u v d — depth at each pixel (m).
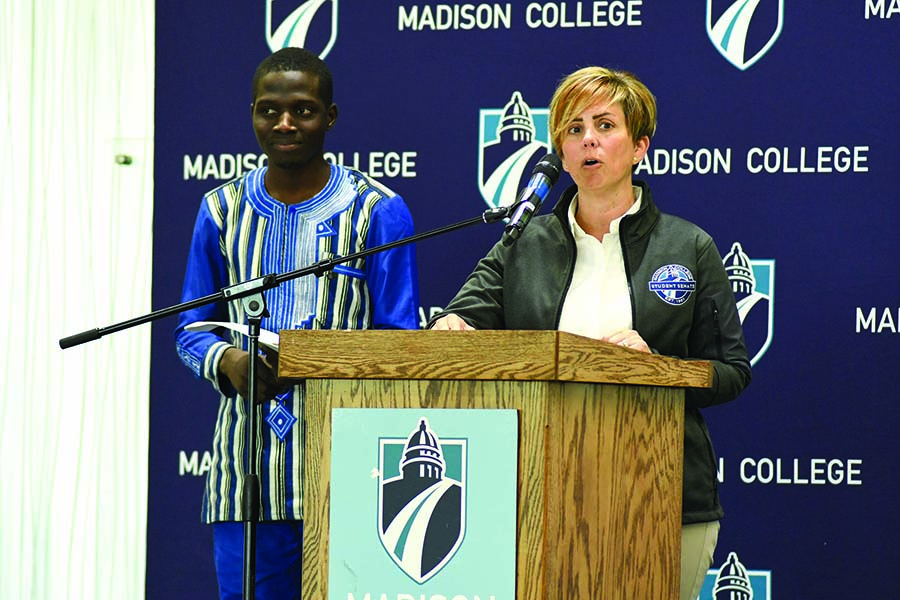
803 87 9.79
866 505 9.62
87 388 10.45
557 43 10.11
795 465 9.70
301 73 8.15
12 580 10.37
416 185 10.23
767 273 9.79
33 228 10.49
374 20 10.30
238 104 10.43
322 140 8.23
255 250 8.15
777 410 9.73
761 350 9.77
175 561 10.33
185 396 10.38
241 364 7.64
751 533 9.72
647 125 7.59
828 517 9.66
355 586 5.32
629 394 5.77
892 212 9.67
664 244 7.55
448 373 5.25
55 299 10.48
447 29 10.23
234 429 7.97
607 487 5.58
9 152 10.53
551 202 10.13
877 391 9.64
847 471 9.65
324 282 8.03
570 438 5.29
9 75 10.55
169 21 10.51
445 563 5.21
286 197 8.22
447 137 10.22
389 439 5.32
